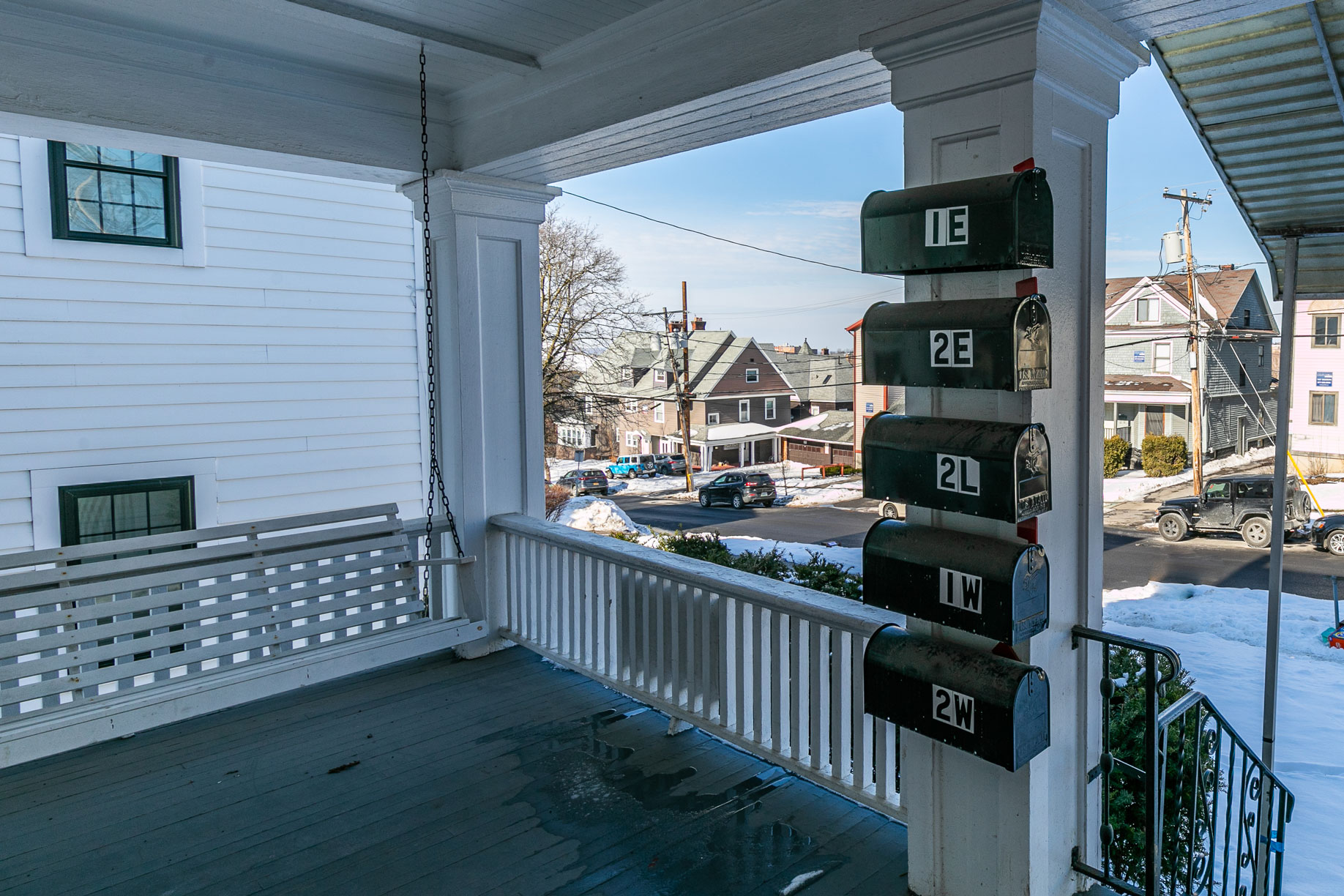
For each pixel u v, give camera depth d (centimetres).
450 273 470
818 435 4747
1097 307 252
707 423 4975
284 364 646
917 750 262
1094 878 257
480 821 314
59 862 291
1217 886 389
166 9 338
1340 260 493
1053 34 224
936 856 260
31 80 335
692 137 387
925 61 245
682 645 385
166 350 596
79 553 372
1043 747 230
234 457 627
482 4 332
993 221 217
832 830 306
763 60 301
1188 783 298
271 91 398
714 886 273
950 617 236
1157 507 2595
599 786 339
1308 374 3031
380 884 276
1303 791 545
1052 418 238
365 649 428
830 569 570
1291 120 346
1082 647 256
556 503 2180
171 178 593
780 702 336
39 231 546
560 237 2597
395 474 705
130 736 391
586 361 2709
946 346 231
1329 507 2300
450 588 505
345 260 671
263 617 417
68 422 561
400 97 443
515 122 419
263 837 306
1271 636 539
